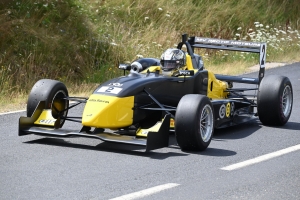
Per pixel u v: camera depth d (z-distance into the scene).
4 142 12.30
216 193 9.23
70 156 11.19
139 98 12.27
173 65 13.24
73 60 23.17
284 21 36.22
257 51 15.20
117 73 23.48
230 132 13.93
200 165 10.80
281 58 29.34
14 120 14.92
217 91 14.83
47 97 12.66
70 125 14.38
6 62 21.20
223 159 11.28
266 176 10.23
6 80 19.94
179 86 13.24
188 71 12.68
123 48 25.05
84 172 10.16
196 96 11.66
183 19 31.70
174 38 28.55
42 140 12.47
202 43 15.70
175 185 9.56
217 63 27.25
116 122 11.71
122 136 11.49
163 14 30.86
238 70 25.62
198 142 11.55
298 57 29.89
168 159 11.16
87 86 20.95
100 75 22.86
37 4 24.94
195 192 9.25
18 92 19.16
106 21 27.34
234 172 10.42
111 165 10.64
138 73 13.02
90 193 9.05
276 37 32.69
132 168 10.48
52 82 12.95
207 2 34.34
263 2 36.59
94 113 11.54
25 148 11.76
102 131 11.93
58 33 24.12
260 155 11.68
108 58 24.30
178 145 12.25
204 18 32.81
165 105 13.02
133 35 27.59
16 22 23.22
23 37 22.72
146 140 11.06
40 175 9.94
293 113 16.64
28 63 21.78
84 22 25.55
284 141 13.02
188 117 11.40
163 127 11.34
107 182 9.63
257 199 9.04
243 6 35.09
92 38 24.72
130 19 29.50
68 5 26.00
